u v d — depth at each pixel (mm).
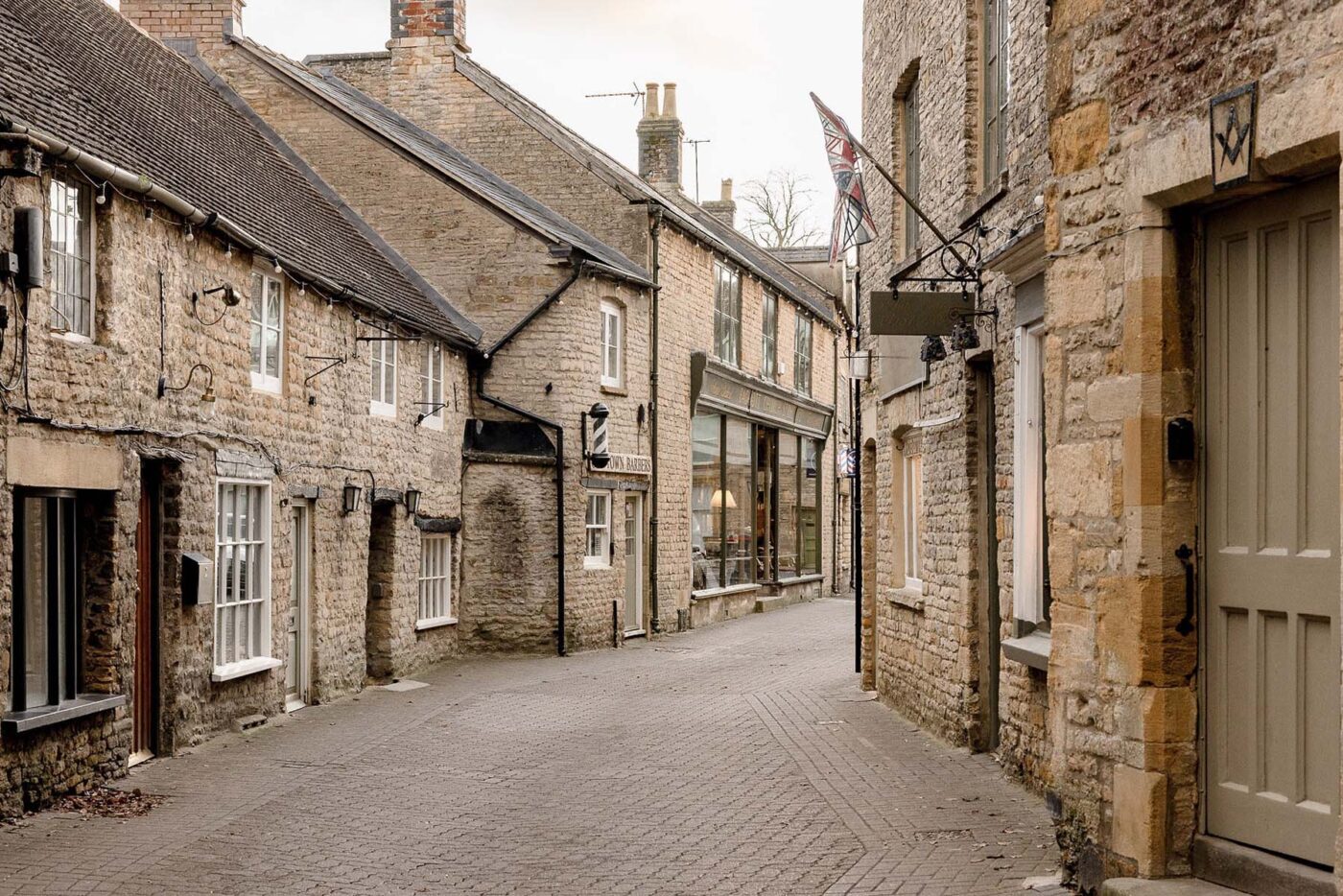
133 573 10984
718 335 27969
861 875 7574
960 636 11703
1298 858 5578
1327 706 5445
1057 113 6965
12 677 9336
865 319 17062
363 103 24250
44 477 9570
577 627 21500
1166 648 6133
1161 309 6168
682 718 14539
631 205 24344
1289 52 5363
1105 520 6480
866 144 16438
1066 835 6816
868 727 13492
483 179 23922
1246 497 5906
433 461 19406
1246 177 5562
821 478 36281
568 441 21328
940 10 12453
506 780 11000
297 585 15203
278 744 12633
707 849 8516
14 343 9195
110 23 17719
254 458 13539
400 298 18750
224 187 14883
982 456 11500
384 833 9070
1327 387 5488
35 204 9586
